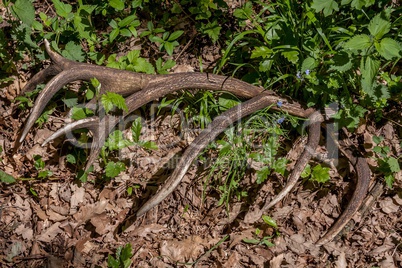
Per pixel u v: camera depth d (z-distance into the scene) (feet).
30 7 6.10
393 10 6.05
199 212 6.34
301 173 6.07
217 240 6.28
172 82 6.06
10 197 6.29
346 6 6.18
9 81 6.44
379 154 6.34
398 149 6.34
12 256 6.13
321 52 6.02
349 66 5.68
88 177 6.34
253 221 6.30
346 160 6.37
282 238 6.26
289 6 6.07
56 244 6.20
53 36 6.39
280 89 6.25
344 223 6.11
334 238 6.25
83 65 5.96
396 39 6.00
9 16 6.31
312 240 6.25
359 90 6.22
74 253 6.16
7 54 6.42
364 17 6.15
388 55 5.48
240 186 6.35
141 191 6.37
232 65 6.49
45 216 6.25
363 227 6.27
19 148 6.37
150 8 6.68
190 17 6.68
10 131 6.40
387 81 6.17
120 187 6.35
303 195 6.34
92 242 6.22
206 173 6.34
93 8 6.33
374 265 6.18
